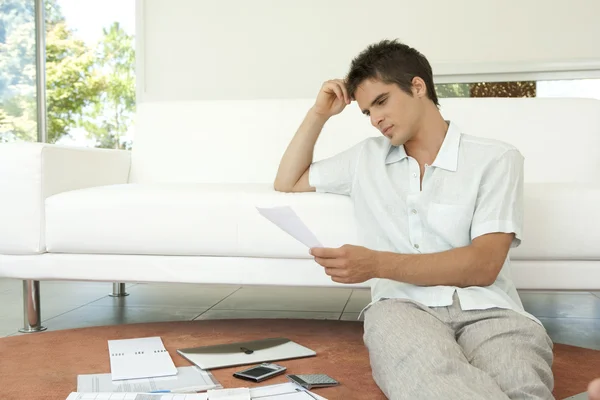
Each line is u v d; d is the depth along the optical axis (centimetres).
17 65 377
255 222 179
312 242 129
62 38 404
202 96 397
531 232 173
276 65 388
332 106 168
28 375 147
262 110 254
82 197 188
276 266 182
